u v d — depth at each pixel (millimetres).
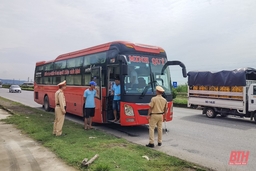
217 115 16031
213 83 14375
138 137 8820
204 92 14898
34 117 12055
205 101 14805
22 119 11203
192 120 13289
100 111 10086
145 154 6152
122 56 8414
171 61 9773
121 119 9008
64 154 5973
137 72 9258
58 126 8148
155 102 7254
